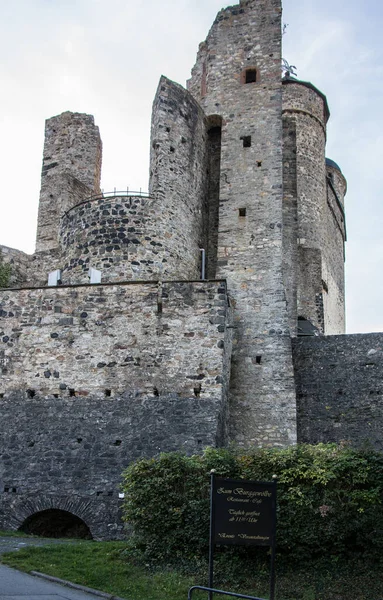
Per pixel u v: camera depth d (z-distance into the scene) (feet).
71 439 65.72
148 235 80.89
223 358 67.67
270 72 92.53
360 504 48.34
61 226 87.56
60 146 106.93
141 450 63.98
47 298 72.08
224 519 41.11
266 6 96.37
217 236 91.09
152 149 86.17
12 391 69.46
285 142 93.61
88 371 68.64
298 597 44.27
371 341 77.25
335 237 143.84
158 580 45.78
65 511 62.85
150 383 67.10
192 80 103.71
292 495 49.03
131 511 51.55
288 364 75.97
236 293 80.89
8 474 65.00
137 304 70.13
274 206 84.58
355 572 46.91
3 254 91.30
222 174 88.02
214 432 63.77
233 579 46.50
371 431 73.41
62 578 44.55
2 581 42.47
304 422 75.56
